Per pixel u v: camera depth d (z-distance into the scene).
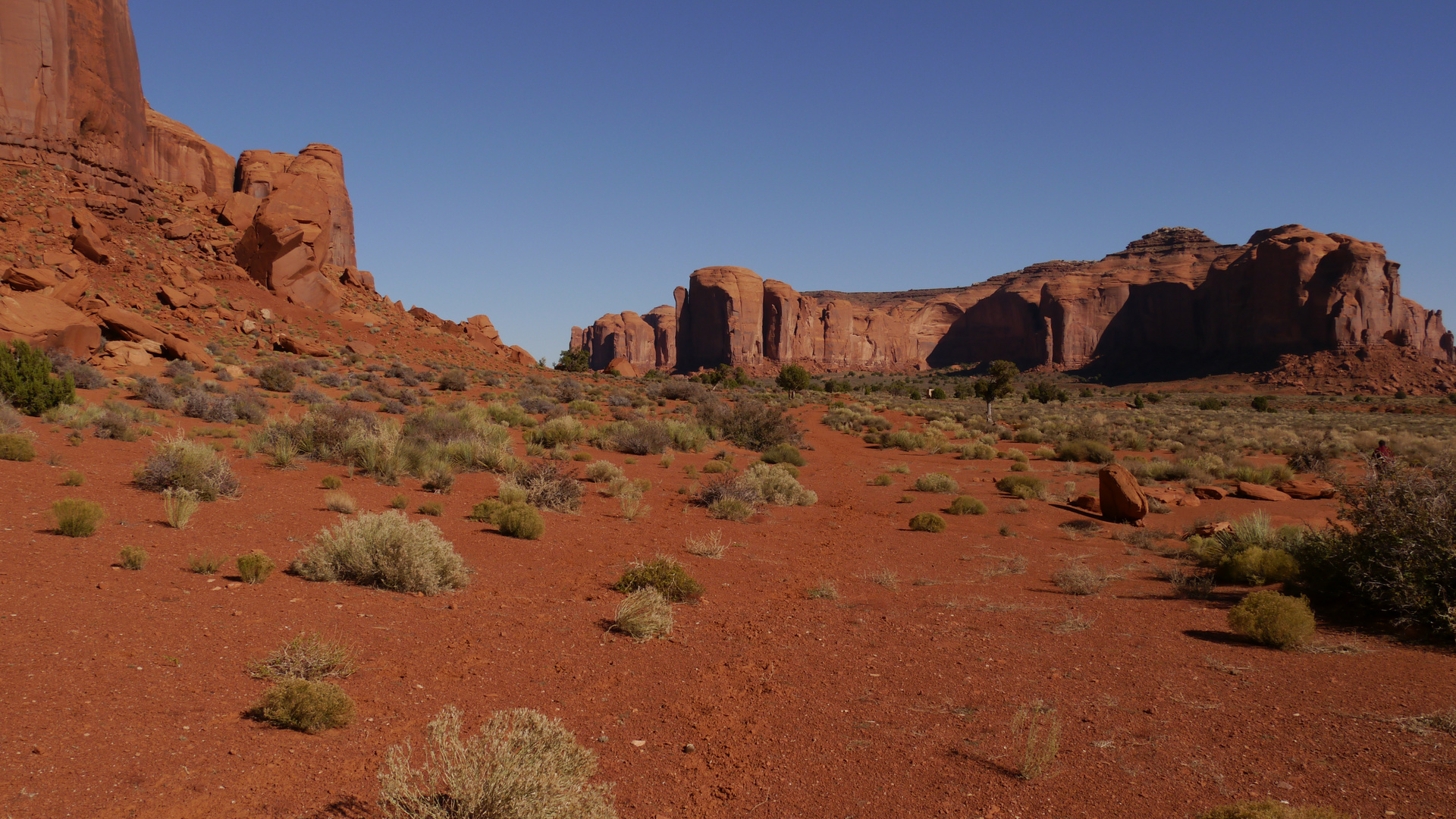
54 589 6.70
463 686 5.86
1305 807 3.77
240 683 5.27
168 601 6.87
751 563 11.91
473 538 11.80
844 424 43.62
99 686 4.84
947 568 12.05
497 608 8.26
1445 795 4.16
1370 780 4.39
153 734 4.32
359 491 14.43
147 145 60.09
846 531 15.51
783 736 5.23
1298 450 32.38
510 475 17.08
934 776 4.61
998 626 8.42
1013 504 19.45
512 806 3.48
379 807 3.66
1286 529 12.79
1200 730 5.27
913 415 54.59
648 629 7.56
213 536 9.70
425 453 18.00
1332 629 7.98
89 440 16.67
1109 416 64.31
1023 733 5.28
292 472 15.70
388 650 6.48
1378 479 8.96
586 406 38.22
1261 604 7.67
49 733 4.12
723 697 6.02
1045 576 11.52
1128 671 6.70
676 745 5.06
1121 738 5.16
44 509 9.94
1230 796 4.26
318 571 8.41
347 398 32.47
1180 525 16.70
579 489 15.87
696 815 4.09
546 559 11.00
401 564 8.50
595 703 5.77
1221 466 27.78
